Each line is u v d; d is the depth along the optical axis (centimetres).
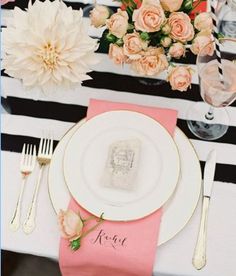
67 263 74
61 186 78
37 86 84
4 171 80
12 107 87
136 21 75
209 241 75
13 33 81
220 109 87
